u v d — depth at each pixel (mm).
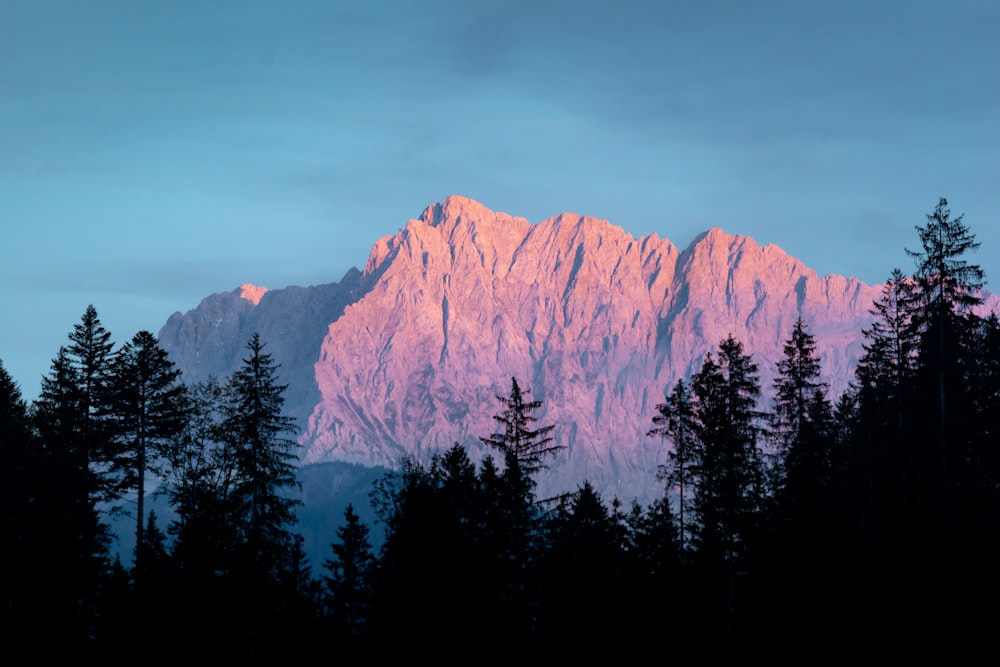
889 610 67375
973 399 68875
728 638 69125
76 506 67625
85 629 63250
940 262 62250
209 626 55594
